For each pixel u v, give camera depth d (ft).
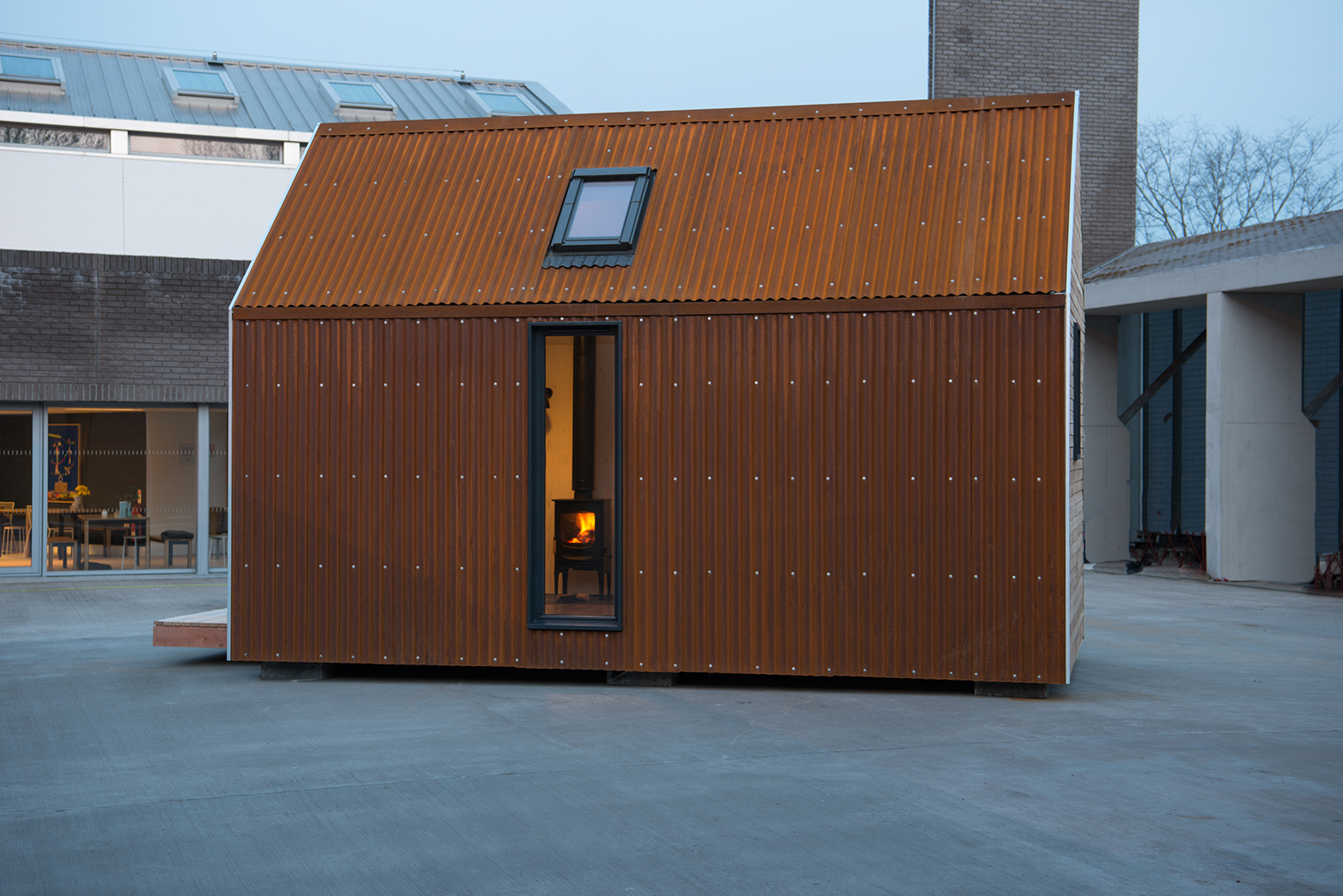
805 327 29.81
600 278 31.14
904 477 29.25
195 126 70.38
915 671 29.14
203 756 23.11
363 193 34.47
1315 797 19.83
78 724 26.25
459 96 90.48
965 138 31.99
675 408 30.40
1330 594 55.21
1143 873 16.07
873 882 15.78
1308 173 137.59
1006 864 16.46
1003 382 28.71
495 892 15.57
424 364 31.53
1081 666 34.32
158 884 15.96
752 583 30.01
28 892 15.65
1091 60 85.61
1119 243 85.25
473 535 31.30
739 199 32.14
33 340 58.39
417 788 20.62
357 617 31.71
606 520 33.96
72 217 67.46
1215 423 61.57
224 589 55.93
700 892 15.44
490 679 32.35
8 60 77.71
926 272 29.50
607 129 34.76
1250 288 59.52
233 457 32.24
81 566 60.29
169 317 60.39
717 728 25.49
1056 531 28.40
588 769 21.86
